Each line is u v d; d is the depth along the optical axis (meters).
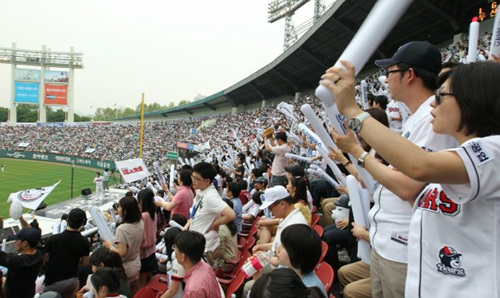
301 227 2.42
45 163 49.12
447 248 1.39
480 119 1.29
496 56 2.36
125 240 4.64
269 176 9.08
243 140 23.77
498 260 1.26
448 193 1.31
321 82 1.42
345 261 4.99
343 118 1.66
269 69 33.59
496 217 1.26
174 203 5.78
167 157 44.97
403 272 2.08
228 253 5.08
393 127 3.82
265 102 46.12
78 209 4.97
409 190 1.60
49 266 4.75
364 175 2.31
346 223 4.20
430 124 1.92
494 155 1.20
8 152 53.03
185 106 62.97
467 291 1.31
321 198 7.30
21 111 103.88
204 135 44.78
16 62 67.44
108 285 3.48
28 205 7.96
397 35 21.03
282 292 1.48
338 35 23.00
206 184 4.61
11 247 6.95
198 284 3.09
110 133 61.62
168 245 4.55
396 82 2.12
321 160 6.65
